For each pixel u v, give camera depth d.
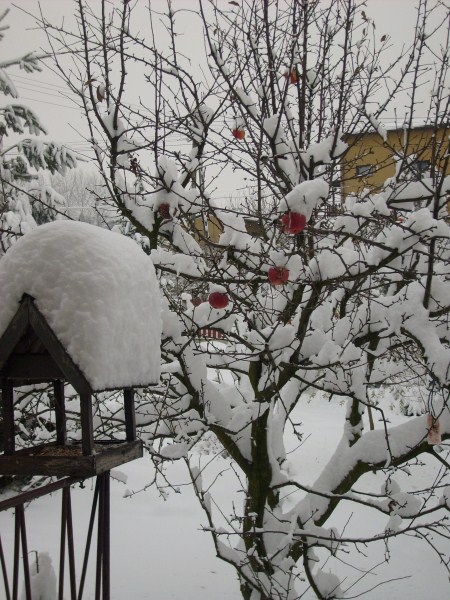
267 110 3.96
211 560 6.37
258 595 4.12
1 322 2.10
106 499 2.32
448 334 4.02
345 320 4.03
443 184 3.57
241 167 3.95
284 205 2.89
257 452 4.07
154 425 4.49
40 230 2.16
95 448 2.34
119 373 2.20
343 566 6.41
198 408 4.03
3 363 2.11
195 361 4.03
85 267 2.10
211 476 9.41
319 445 11.28
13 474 2.09
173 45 4.04
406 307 3.79
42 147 10.84
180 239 3.98
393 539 7.07
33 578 3.02
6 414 2.18
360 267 3.56
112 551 6.62
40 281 2.08
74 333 2.04
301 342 3.92
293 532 3.76
